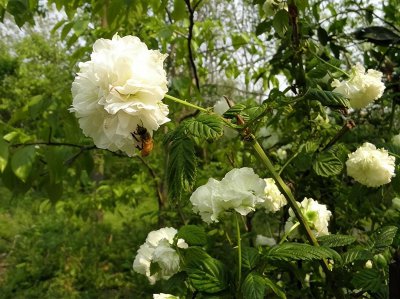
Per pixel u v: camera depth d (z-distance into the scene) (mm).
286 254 218
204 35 703
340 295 257
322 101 231
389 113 533
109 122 192
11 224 1540
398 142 356
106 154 677
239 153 585
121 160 836
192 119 227
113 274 1037
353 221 435
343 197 426
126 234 1200
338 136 326
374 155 293
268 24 454
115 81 189
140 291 861
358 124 488
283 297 223
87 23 540
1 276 1146
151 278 303
